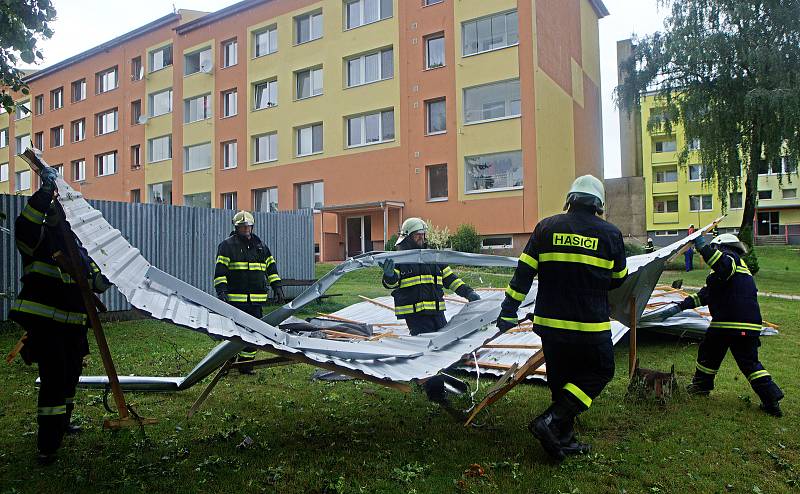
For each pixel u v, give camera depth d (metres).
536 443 4.04
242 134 28.44
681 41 18.52
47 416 3.56
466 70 21.98
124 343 7.85
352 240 25.41
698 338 7.77
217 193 29.45
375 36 24.16
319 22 26.27
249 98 28.14
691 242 4.85
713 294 5.06
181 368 6.36
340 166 25.14
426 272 5.30
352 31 24.77
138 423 3.35
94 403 4.93
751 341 4.82
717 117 18.23
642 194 30.19
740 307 4.84
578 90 25.95
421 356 4.38
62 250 3.66
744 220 18.95
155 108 32.97
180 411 4.78
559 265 3.66
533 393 5.29
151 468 3.57
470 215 21.89
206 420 4.55
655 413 4.70
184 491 3.26
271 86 27.75
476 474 3.50
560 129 23.36
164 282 3.59
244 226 6.23
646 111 40.31
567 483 3.37
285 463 3.66
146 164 33.09
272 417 4.66
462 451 3.90
